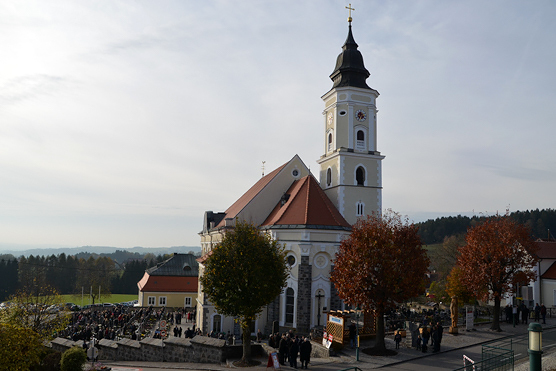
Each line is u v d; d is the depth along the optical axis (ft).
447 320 149.89
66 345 111.55
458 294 171.01
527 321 144.66
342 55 178.81
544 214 490.90
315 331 117.60
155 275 269.03
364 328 119.34
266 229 152.35
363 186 172.35
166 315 228.02
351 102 173.17
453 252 281.54
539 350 54.03
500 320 147.95
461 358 95.86
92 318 199.72
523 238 129.08
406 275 101.24
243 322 100.83
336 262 110.73
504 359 75.00
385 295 100.37
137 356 113.39
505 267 127.95
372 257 101.24
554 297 188.75
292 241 144.66
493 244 126.62
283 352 94.73
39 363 81.20
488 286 131.23
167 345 108.58
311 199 152.97
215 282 101.96
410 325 107.96
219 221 220.23
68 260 515.09
